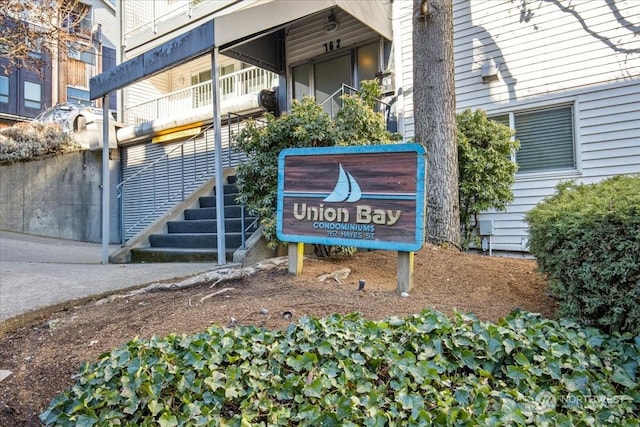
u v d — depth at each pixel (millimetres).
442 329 2133
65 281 4129
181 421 1762
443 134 4746
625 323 2248
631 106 5367
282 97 8336
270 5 5047
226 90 10180
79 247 8555
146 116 11320
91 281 4105
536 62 6039
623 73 5418
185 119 9094
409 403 1763
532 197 6094
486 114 5953
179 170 9453
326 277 3457
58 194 10648
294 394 1852
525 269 3777
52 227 10688
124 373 1999
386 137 4723
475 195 5574
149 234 6254
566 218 2504
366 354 2004
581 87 5699
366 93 4930
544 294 3082
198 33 4656
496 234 6391
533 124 6113
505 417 1667
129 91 11352
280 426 1729
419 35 4898
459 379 1937
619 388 1995
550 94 5930
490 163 5496
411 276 3061
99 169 10188
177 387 1909
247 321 2545
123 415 1853
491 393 1821
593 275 2326
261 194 4664
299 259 3543
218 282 3525
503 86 6312
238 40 4996
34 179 10930
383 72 7223
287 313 2617
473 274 3537
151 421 1802
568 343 2135
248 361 2035
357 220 3189
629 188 2600
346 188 3270
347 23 7676
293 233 3514
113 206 10484
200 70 11578
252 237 4875
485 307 2744
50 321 3053
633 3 5340
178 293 3379
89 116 10750
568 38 5785
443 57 4816
